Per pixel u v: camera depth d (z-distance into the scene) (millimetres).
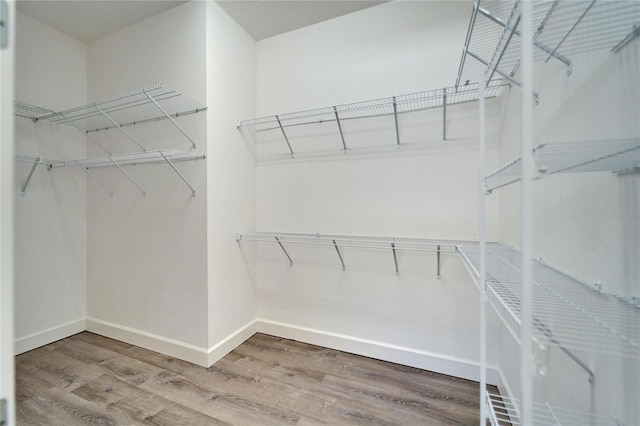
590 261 784
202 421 1358
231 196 2062
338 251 1953
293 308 2223
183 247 1942
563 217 938
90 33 2236
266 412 1422
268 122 2129
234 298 2092
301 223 2184
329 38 2082
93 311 2354
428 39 1809
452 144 1753
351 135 2018
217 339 1930
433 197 1803
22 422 1354
